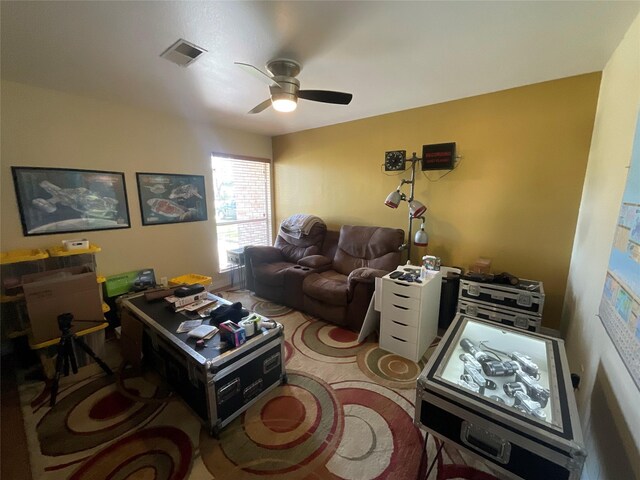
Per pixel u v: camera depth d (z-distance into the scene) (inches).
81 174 100.2
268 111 118.0
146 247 120.3
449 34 60.7
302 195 159.5
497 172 98.1
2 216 86.3
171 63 73.7
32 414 65.7
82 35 60.1
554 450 33.0
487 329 59.2
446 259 113.3
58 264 92.2
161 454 55.6
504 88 92.4
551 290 92.9
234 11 52.6
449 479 50.3
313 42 63.7
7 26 56.2
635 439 33.6
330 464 53.5
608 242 54.0
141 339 76.6
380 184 128.6
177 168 127.3
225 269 152.2
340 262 128.0
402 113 116.7
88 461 54.2
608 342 46.7
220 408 59.5
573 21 55.5
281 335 72.7
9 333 82.4
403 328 86.6
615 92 63.3
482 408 38.0
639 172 39.2
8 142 85.7
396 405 68.1
